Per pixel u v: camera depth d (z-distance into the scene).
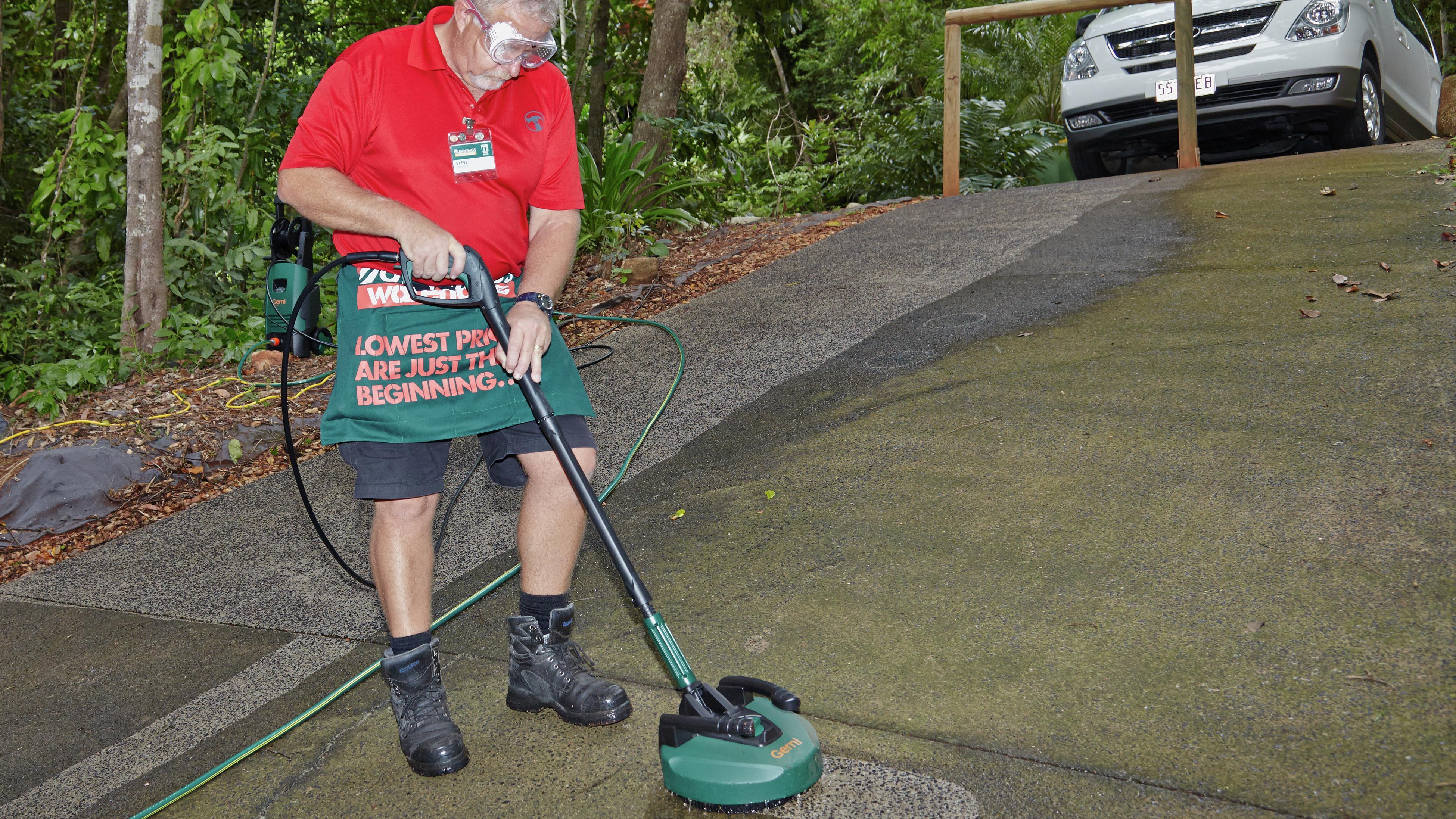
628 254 6.86
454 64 2.12
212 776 2.37
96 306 6.50
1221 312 4.16
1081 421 3.44
